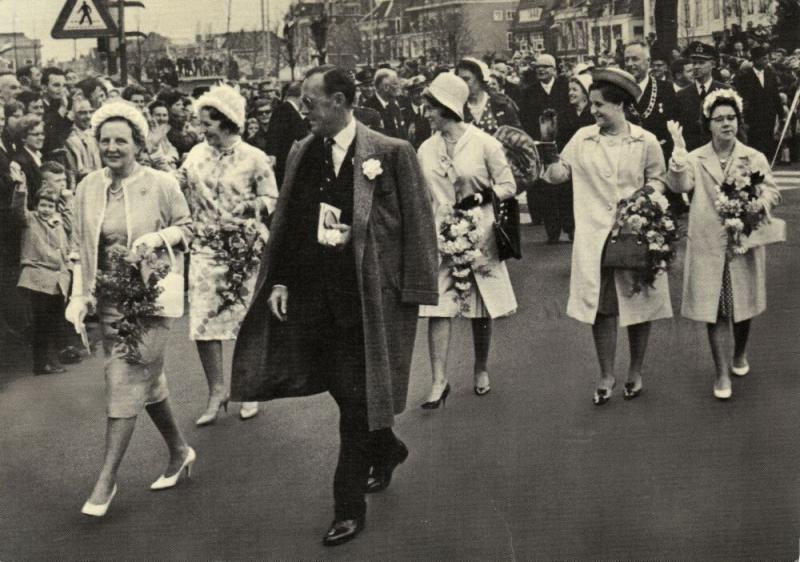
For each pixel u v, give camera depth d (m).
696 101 11.43
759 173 6.36
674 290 9.34
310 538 4.68
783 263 10.23
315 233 4.81
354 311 4.73
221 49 12.65
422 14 17.61
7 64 10.38
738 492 4.99
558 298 9.31
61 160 9.23
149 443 6.11
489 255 6.70
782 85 14.14
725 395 6.41
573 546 4.49
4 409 6.86
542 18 17.86
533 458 5.52
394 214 4.82
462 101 6.79
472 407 6.45
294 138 10.61
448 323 6.65
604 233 6.39
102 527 4.90
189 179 6.60
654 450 5.57
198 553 4.56
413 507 4.96
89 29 10.36
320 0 13.23
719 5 14.27
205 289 6.48
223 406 6.67
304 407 6.68
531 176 7.14
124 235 5.22
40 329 7.81
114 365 5.08
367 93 14.72
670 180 6.46
